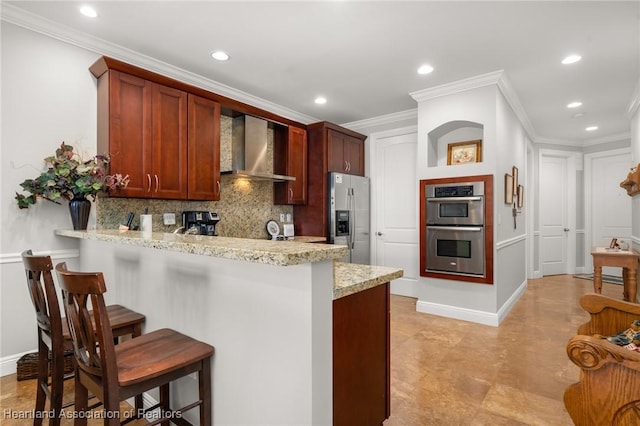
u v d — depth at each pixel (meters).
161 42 2.77
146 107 2.80
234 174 3.49
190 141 3.10
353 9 2.31
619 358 0.95
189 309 1.62
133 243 1.66
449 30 2.58
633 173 3.42
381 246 4.94
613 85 3.64
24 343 2.43
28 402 2.03
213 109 3.30
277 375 1.25
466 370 2.43
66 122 2.60
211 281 1.51
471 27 2.53
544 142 6.08
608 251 3.56
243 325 1.37
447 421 1.84
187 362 1.35
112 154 2.59
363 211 4.84
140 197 2.78
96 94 2.75
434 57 3.02
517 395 2.10
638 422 0.93
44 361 1.72
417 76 3.43
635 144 3.91
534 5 2.25
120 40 2.73
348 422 1.41
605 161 6.05
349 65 3.19
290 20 2.45
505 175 3.75
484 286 3.48
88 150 2.70
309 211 4.53
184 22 2.47
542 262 6.14
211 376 1.50
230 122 3.85
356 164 4.94
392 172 4.84
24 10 2.31
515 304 4.21
